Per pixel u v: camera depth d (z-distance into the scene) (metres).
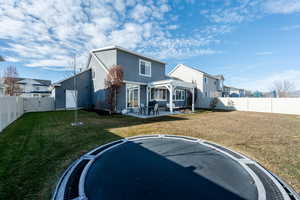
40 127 7.59
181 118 11.11
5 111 7.48
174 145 5.16
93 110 14.84
